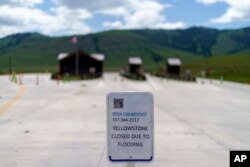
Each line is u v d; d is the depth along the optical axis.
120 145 7.08
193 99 33.22
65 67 111.19
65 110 23.81
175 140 13.84
